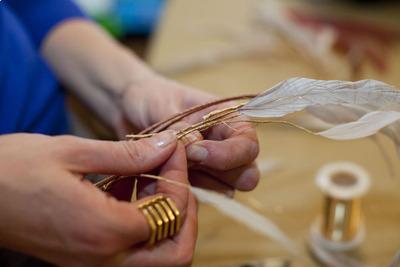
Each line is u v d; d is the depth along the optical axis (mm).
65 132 553
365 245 483
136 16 1133
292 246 435
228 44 723
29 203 332
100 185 373
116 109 520
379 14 765
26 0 568
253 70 670
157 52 719
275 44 706
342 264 469
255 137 395
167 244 355
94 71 530
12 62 502
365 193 495
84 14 598
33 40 569
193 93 457
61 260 346
